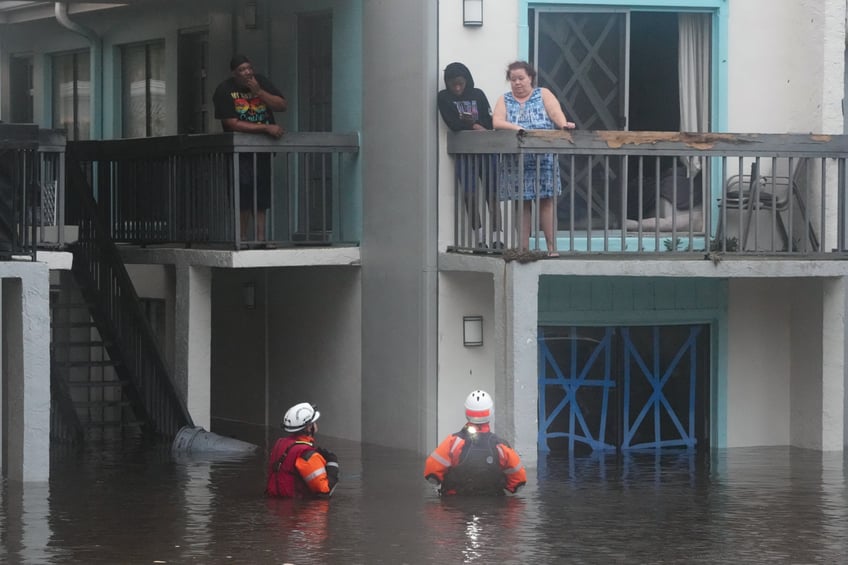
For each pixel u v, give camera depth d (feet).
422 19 82.84
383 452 84.84
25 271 71.97
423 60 82.84
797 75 86.07
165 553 56.34
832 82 84.53
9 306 73.87
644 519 63.57
